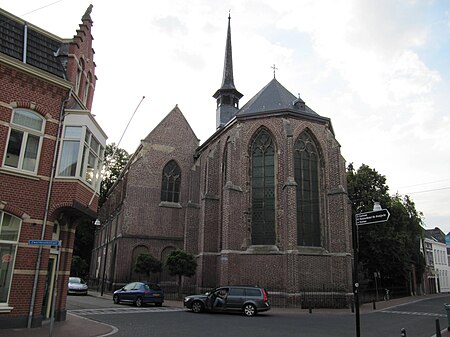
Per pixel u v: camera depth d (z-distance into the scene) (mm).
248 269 27344
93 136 17016
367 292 38438
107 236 43625
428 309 27234
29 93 15141
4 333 12164
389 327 16500
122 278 34500
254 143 30469
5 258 13773
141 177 37594
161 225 37125
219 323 16266
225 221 28109
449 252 79000
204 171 35844
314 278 26656
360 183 45625
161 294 24438
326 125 30750
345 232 27344
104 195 56938
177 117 41062
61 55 17312
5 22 15664
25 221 14289
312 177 29469
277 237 27531
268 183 29125
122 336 12203
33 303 13938
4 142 14148
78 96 18625
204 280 30109
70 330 13320
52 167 15328
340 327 16016
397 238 40531
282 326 15820
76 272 45844
